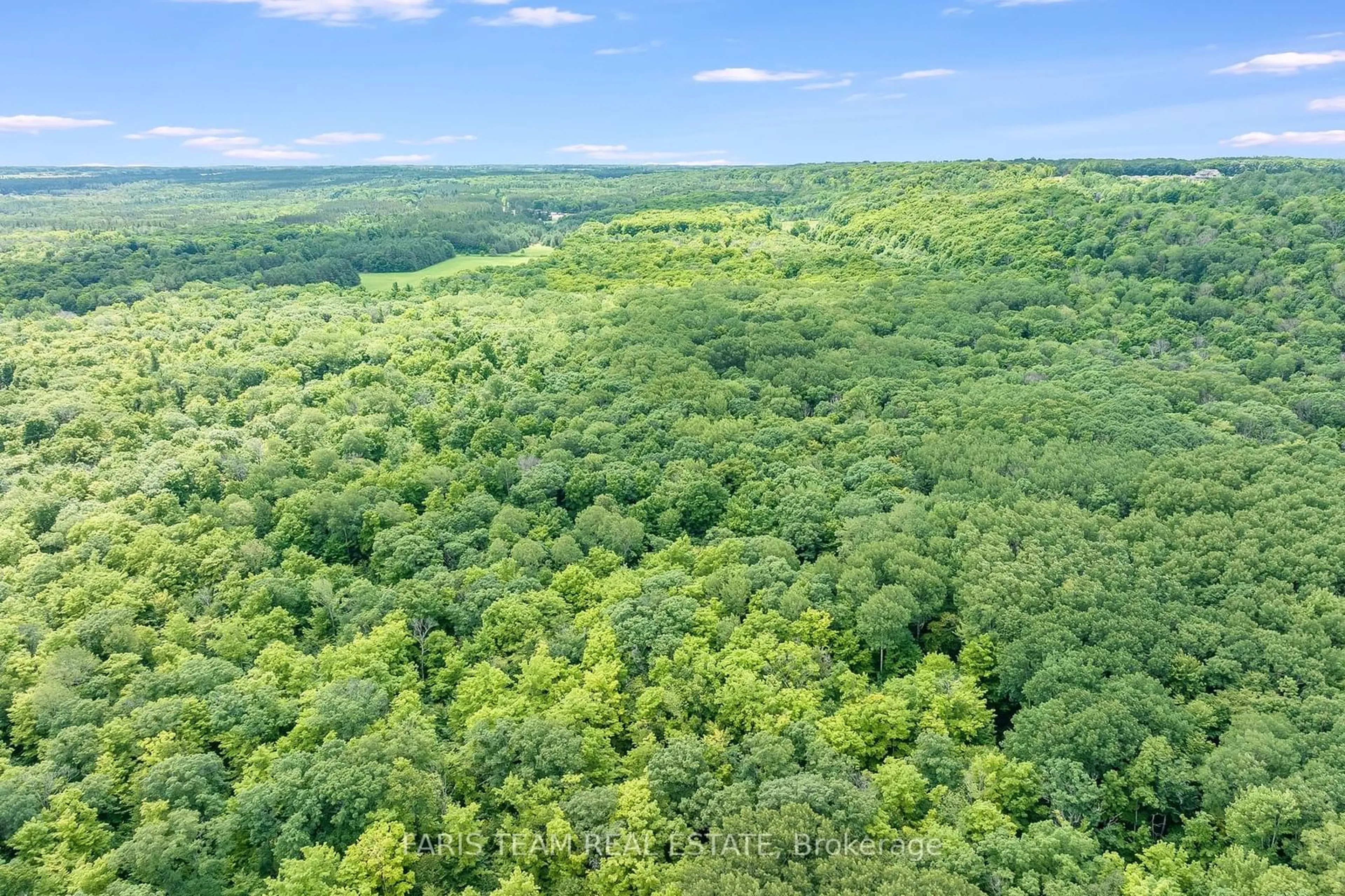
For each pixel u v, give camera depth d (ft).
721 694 251.19
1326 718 230.48
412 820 215.72
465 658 295.69
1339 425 459.32
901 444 423.64
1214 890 181.37
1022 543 324.80
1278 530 319.88
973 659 274.98
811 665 264.52
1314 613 274.36
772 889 178.91
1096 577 298.76
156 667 290.76
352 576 357.20
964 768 228.63
